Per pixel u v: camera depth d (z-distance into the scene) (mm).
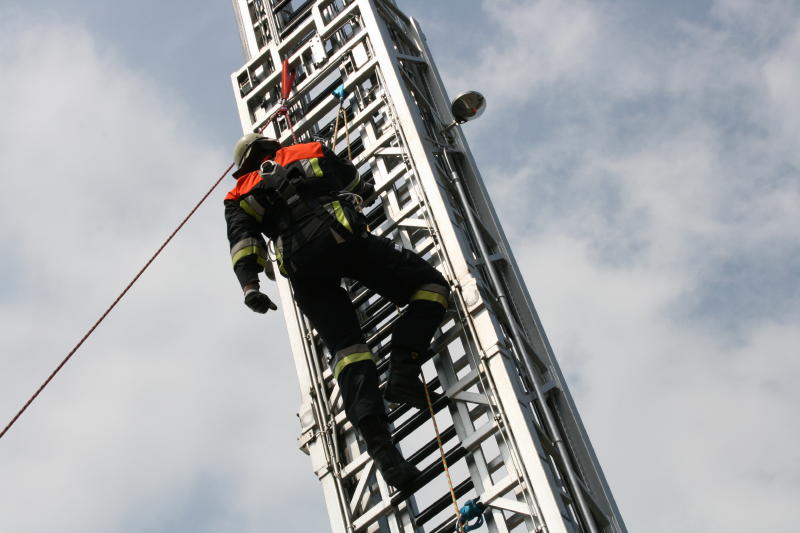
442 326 13727
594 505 12156
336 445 13055
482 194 15297
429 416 12711
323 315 12727
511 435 11797
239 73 17609
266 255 12875
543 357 13703
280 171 12734
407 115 14859
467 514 11531
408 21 17875
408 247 13914
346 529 12438
